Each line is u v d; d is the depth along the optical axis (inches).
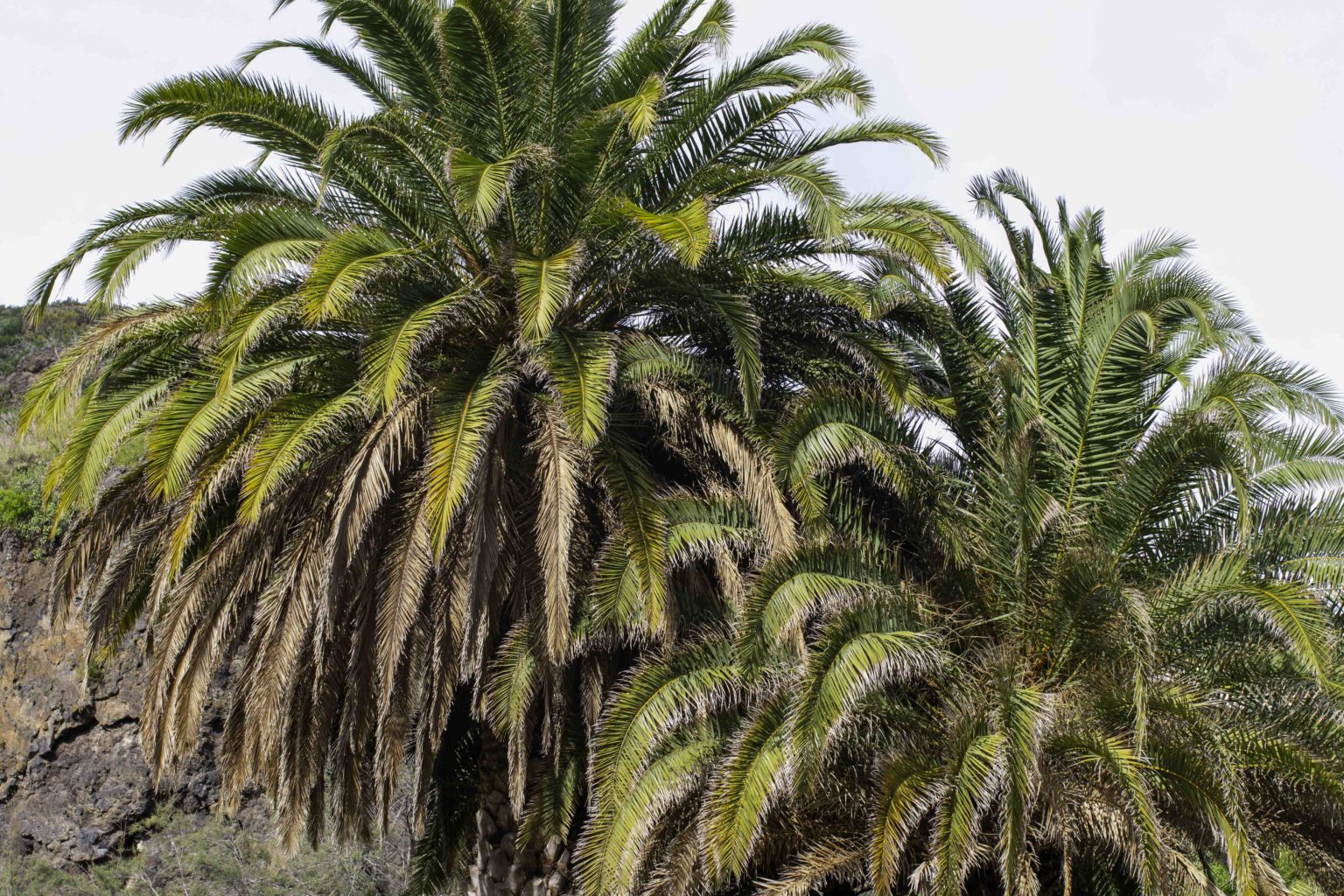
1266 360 446.3
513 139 499.8
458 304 464.1
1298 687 443.2
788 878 437.7
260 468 434.9
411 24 498.0
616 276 496.7
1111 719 423.5
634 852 428.8
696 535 464.4
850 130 506.3
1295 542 446.9
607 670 510.9
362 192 493.0
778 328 537.6
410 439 465.1
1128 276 546.0
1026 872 406.9
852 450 459.5
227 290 425.7
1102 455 479.5
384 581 475.5
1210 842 423.8
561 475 447.8
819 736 384.2
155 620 548.7
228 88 463.2
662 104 507.5
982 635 464.4
